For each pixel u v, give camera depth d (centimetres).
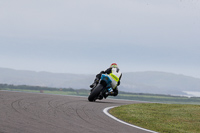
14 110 3688
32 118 3262
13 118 3155
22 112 3597
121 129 3130
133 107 5175
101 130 2952
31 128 2747
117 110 4688
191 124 3859
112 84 5991
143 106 5397
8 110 3644
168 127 3559
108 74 6038
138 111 4678
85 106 4800
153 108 5184
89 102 5622
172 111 4856
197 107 5419
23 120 3097
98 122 3406
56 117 3472
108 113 4278
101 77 5934
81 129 2903
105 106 5141
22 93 6269
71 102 5244
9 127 2706
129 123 3625
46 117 3409
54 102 4972
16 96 5397
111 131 2958
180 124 3822
